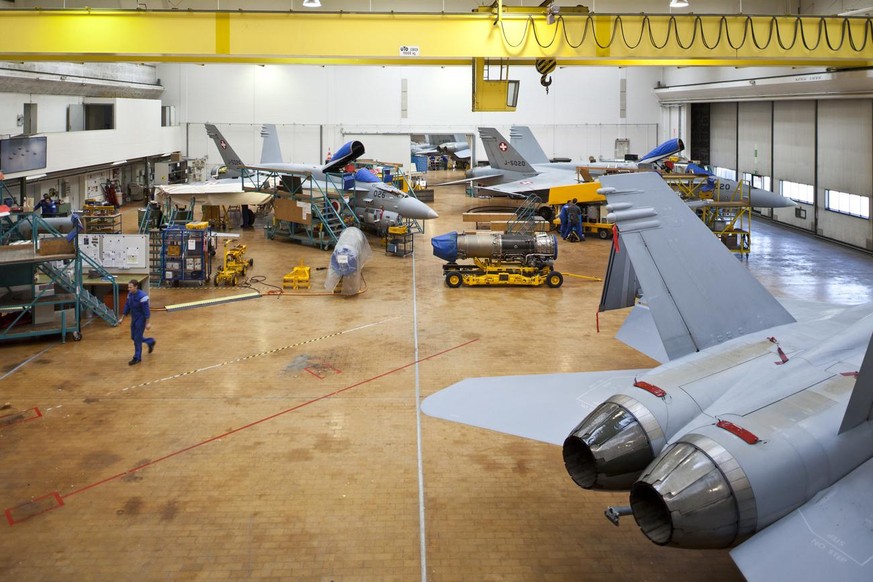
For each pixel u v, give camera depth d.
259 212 31.17
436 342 13.55
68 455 8.62
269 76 40.72
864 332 5.52
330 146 41.59
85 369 11.86
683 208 6.09
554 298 17.27
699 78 34.06
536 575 6.28
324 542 6.80
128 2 22.09
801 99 27.30
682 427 4.91
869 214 23.12
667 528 4.38
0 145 20.50
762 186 31.56
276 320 15.17
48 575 6.23
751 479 4.19
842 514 4.11
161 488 7.84
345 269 16.81
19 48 14.90
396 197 23.62
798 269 20.19
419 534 6.95
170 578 6.21
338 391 10.94
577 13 15.30
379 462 8.54
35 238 13.43
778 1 24.11
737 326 6.10
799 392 4.85
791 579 3.77
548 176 30.77
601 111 42.19
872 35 15.62
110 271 16.06
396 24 15.15
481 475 8.23
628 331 7.11
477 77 16.11
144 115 33.81
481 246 18.33
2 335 12.84
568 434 4.97
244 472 8.24
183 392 10.82
